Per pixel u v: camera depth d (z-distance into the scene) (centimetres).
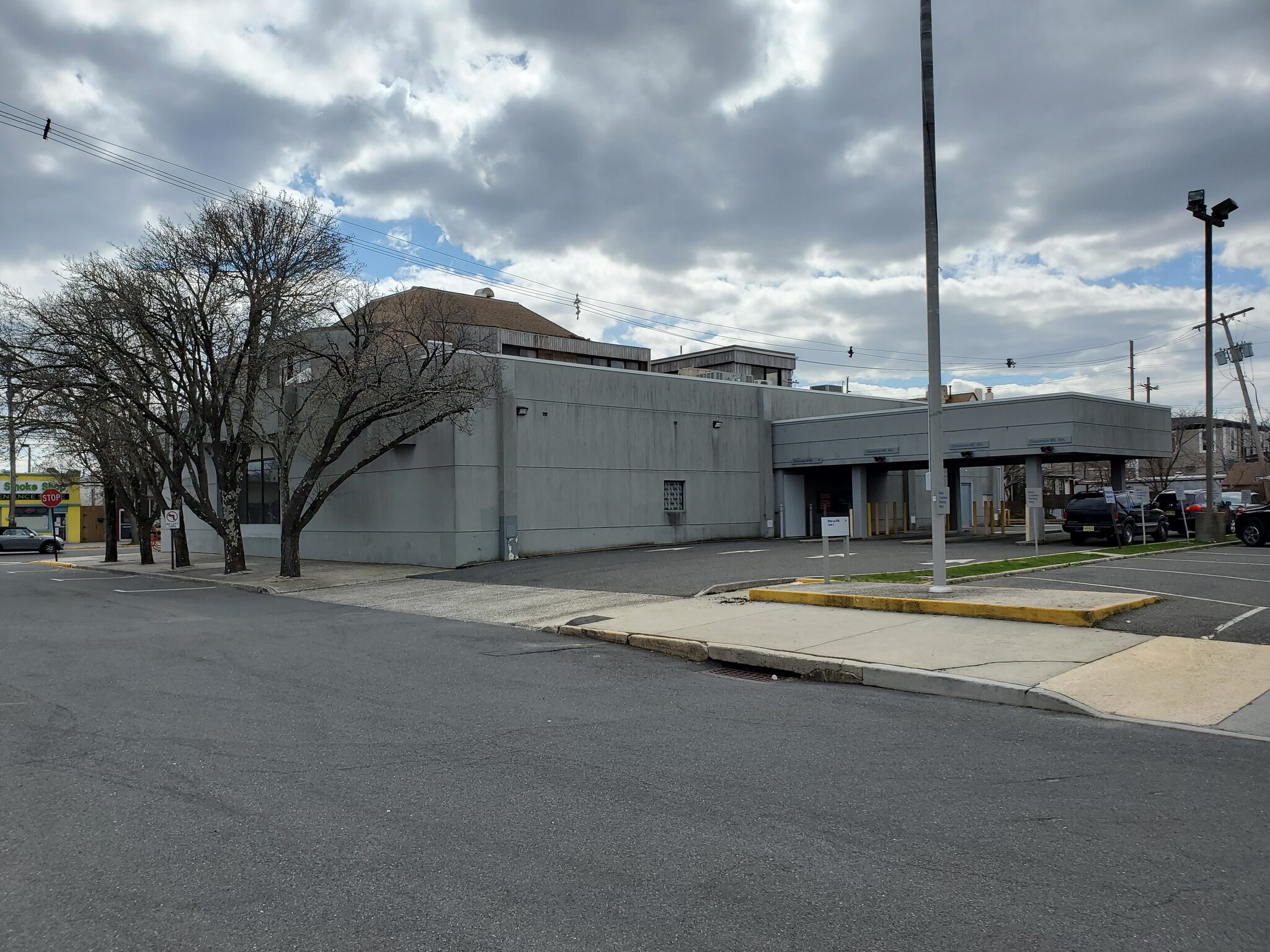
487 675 995
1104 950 355
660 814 523
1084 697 785
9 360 2116
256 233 2353
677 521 3130
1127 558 2022
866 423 3266
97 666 1078
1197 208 2561
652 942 367
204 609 1777
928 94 1318
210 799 565
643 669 1029
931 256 1327
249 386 2502
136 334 2378
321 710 820
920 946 360
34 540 4906
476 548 2552
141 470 3095
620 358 4422
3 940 379
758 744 682
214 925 390
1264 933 367
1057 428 2775
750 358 5103
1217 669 855
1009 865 441
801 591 1437
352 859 462
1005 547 2570
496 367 2481
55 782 606
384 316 2803
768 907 398
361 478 2894
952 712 783
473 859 459
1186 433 7794
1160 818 504
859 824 501
